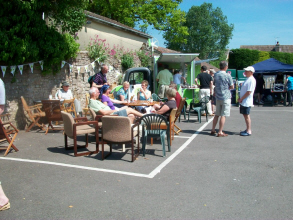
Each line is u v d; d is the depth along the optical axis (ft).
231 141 24.43
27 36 27.71
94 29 53.98
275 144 23.22
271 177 15.90
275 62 58.90
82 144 23.91
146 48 63.16
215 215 11.73
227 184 14.93
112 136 18.84
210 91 38.37
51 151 21.77
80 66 38.75
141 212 12.02
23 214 11.94
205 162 18.65
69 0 31.27
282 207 12.40
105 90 25.39
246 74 26.37
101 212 12.05
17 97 29.53
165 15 100.17
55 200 13.21
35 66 31.60
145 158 19.71
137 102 28.09
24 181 15.55
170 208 12.35
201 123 33.86
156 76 46.75
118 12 92.12
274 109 48.26
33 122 29.30
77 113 33.83
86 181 15.47
